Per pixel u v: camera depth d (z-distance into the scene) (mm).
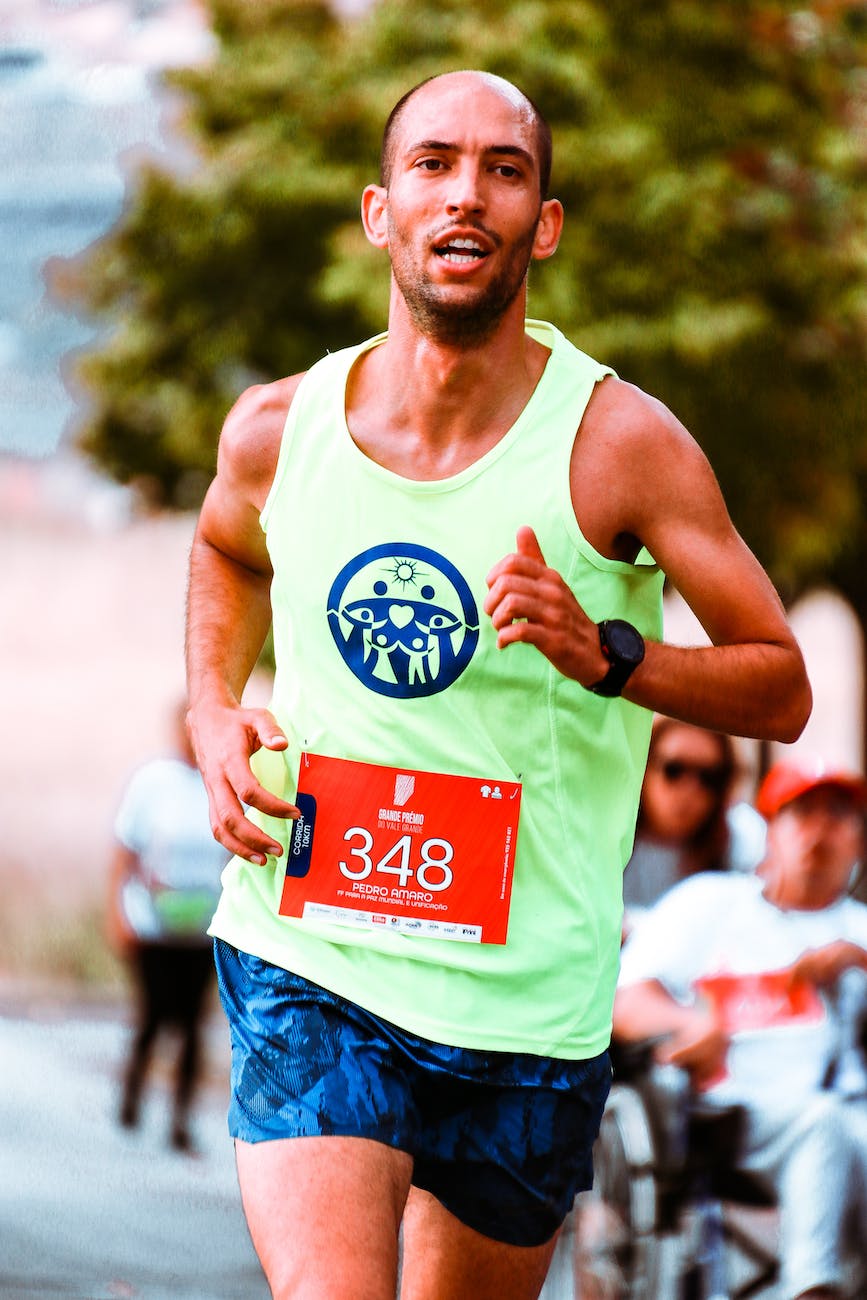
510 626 9273
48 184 45812
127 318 39219
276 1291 9242
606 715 10133
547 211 10297
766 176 33906
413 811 10047
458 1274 10477
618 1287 16984
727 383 32906
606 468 9898
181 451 38875
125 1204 24812
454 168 9789
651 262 32625
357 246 33531
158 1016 30547
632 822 10484
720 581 9914
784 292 33312
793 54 34375
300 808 10164
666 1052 16969
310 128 36312
